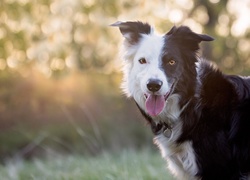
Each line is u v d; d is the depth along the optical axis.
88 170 7.29
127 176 6.53
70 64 17.61
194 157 5.05
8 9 15.06
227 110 5.05
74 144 15.34
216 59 18.84
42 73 17.78
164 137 5.32
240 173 5.03
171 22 16.84
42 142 15.52
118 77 18.69
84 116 17.03
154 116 5.23
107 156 8.96
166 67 5.18
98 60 18.47
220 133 5.00
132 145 15.25
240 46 19.34
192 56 5.30
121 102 17.72
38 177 7.32
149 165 7.54
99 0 15.84
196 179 5.11
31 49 15.84
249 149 5.03
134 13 16.31
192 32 5.26
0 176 7.79
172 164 5.38
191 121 5.07
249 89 5.14
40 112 17.59
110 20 16.11
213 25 18.69
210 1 18.44
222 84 5.13
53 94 17.77
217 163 4.97
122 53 5.69
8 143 16.66
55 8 15.90
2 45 15.55
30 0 15.19
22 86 17.86
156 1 16.66
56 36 16.17
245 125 5.04
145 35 5.54
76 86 17.95
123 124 16.89
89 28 16.33
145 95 5.26
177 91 5.16
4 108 17.72
